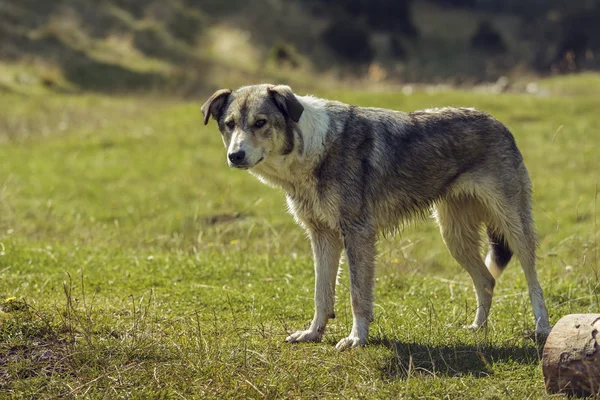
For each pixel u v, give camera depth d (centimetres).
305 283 943
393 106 2588
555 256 1121
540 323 757
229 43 4738
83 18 4247
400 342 718
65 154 2125
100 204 1691
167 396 588
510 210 788
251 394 592
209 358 644
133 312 743
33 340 668
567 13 6406
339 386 616
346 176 732
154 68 3791
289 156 731
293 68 4288
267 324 777
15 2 4059
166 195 1777
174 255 1070
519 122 2466
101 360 633
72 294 852
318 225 761
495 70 5091
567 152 2159
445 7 6769
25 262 981
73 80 3362
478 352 645
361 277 731
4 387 596
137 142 2250
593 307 845
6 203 1500
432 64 5566
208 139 2286
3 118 2489
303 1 5938
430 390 601
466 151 786
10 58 3400
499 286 972
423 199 792
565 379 576
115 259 1030
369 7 6056
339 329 773
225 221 1552
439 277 1021
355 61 5281
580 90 3619
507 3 6931
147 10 4766
